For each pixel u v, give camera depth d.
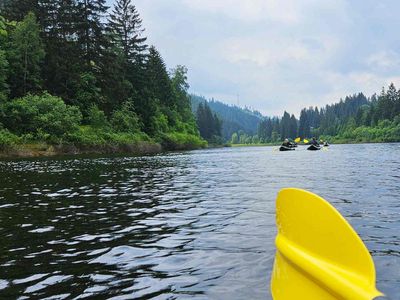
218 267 3.35
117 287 2.96
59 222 5.33
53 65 36.56
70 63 37.44
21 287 2.99
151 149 43.19
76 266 3.47
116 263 3.53
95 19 41.81
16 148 27.19
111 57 42.84
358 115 114.38
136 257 3.70
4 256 3.80
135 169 15.43
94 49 41.66
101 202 7.04
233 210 5.96
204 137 109.81
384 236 4.25
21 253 3.89
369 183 9.29
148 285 2.99
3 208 6.49
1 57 30.05
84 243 4.23
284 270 1.96
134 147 39.84
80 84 38.41
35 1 39.03
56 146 31.06
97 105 40.44
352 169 14.01
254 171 14.03
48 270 3.38
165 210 6.12
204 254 3.72
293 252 1.86
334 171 13.23
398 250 3.72
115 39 47.50
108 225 5.10
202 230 4.69
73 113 34.28
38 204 6.87
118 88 42.56
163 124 52.78
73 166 17.16
